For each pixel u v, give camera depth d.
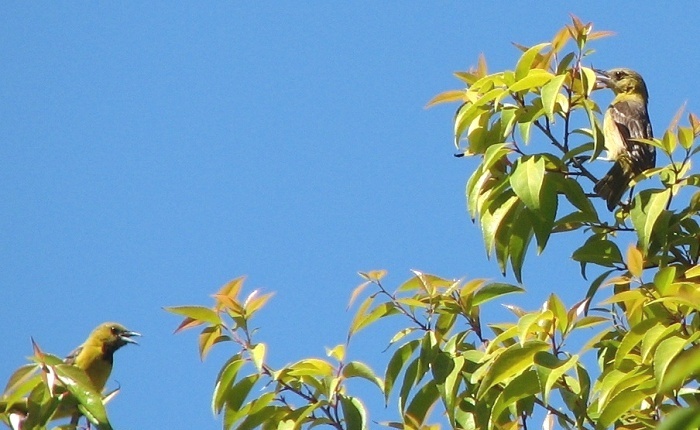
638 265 7.29
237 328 7.80
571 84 8.20
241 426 7.73
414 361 7.59
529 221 7.92
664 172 7.87
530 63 8.05
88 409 7.77
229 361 7.63
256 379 7.72
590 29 8.27
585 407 7.06
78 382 7.83
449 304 7.75
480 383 7.36
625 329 7.77
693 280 7.39
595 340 6.91
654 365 6.25
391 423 7.77
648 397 7.08
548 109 7.64
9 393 7.85
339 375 7.64
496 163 8.33
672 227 7.87
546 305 6.99
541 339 7.12
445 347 7.60
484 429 7.44
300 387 7.77
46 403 7.88
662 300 6.63
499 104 8.27
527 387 6.96
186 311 7.73
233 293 7.86
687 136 7.68
